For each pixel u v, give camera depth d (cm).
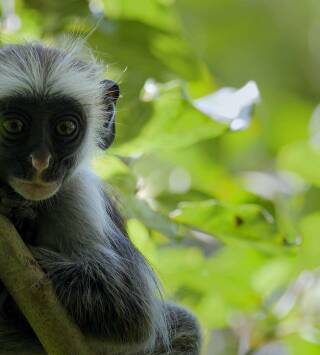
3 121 1012
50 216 1074
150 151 1282
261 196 1438
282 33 2286
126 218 1220
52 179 1014
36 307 917
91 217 1084
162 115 1252
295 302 1429
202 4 2219
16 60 1053
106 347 1016
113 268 1047
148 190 1377
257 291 1433
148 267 1115
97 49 1329
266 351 1522
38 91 1022
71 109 1039
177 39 1359
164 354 1159
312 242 1522
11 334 1029
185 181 1542
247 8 2248
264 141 1833
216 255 1431
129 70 1332
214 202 1262
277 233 1284
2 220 916
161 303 1131
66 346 924
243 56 2228
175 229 1252
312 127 1759
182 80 1332
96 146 1146
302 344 1391
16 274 912
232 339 1477
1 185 1023
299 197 1573
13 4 1340
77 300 995
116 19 1347
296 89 2228
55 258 1023
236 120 1271
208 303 1435
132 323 1024
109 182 1227
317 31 2314
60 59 1081
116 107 1250
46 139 1015
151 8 1371
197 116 1254
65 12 1331
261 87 2206
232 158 1744
